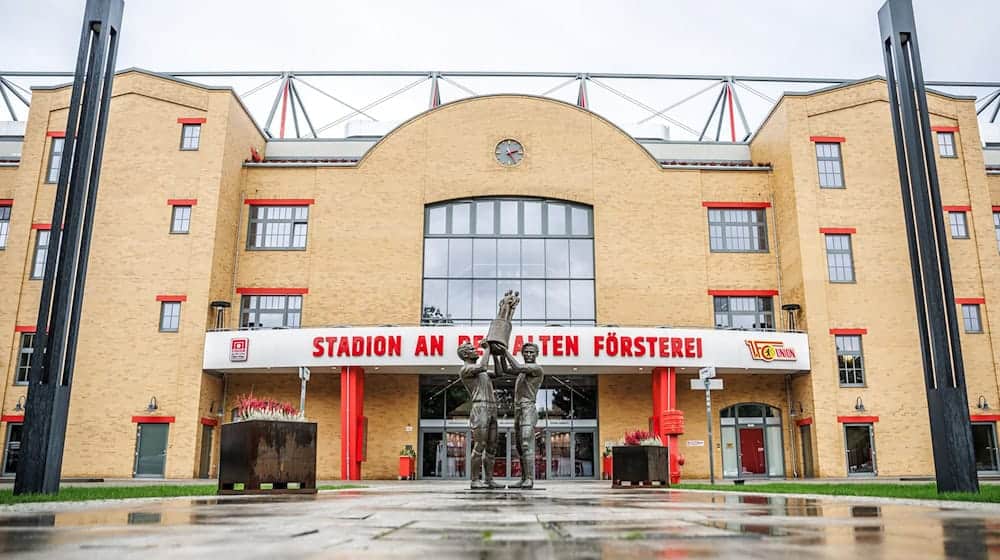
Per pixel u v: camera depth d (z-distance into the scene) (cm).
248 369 3028
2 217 3428
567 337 2920
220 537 519
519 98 3512
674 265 3388
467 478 3148
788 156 3334
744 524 630
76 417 2958
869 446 3077
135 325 3042
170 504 986
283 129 4144
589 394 3253
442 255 3384
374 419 3177
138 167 3181
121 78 3256
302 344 2927
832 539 508
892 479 2833
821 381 3095
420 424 3198
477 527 600
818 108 3359
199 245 3116
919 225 1365
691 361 2956
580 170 3456
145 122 3222
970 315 3294
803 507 895
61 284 1292
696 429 3238
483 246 3397
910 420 3097
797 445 3225
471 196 3422
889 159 3325
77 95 1368
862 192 3291
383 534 541
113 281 3078
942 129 3444
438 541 495
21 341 3120
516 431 1534
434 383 3241
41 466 1220
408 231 3369
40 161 3288
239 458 1380
